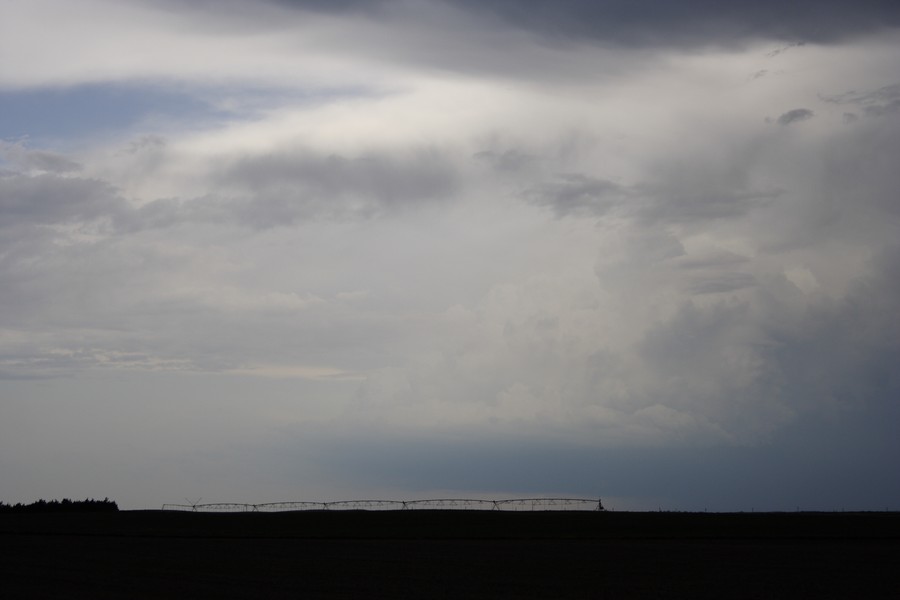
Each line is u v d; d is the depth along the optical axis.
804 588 42.50
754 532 85.00
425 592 40.75
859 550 65.19
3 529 87.38
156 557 58.25
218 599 37.97
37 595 39.38
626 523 96.06
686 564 54.34
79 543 70.38
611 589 42.19
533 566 53.19
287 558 58.09
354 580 45.47
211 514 112.75
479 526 94.44
